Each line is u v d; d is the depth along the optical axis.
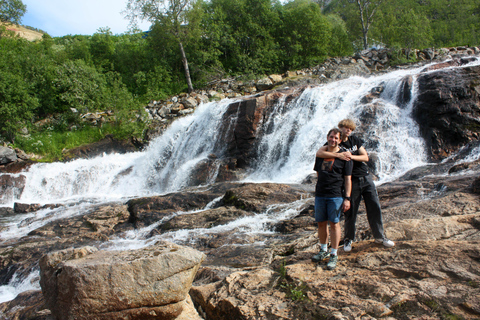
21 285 6.91
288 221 7.10
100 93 24.59
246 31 29.17
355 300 3.25
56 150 19.73
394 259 3.80
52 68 25.33
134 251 3.48
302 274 3.95
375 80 14.88
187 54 28.28
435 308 2.94
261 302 3.59
